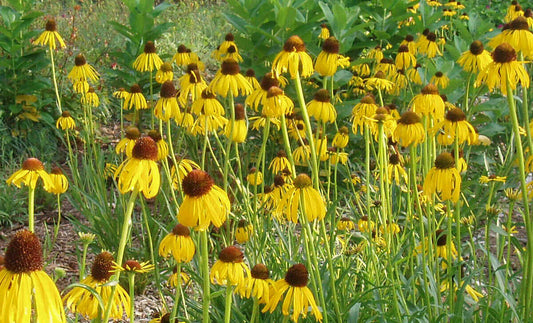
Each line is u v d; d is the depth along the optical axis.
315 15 7.13
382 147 3.09
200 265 3.14
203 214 2.03
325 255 3.37
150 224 4.40
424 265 2.79
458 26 7.63
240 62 6.39
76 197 4.66
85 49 9.24
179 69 9.11
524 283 2.86
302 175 2.57
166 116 3.72
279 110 2.98
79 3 12.55
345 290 3.15
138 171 2.10
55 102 7.06
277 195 3.78
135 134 3.48
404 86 6.28
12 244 1.61
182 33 10.80
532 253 2.64
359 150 6.36
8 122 6.93
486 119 6.45
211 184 2.07
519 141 2.62
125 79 7.06
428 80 6.16
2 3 9.33
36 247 1.63
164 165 3.40
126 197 4.71
